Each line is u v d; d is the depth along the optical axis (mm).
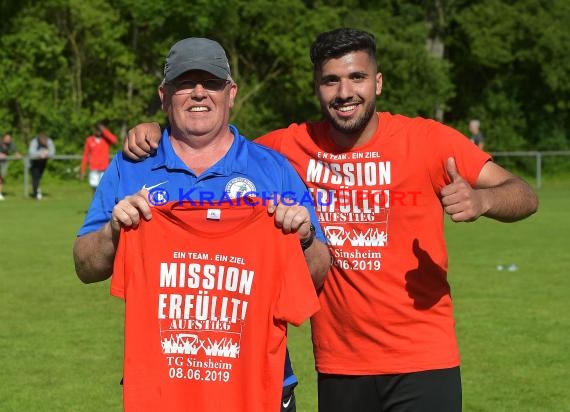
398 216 5238
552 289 12820
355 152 5301
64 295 12586
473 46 44719
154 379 4367
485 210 4758
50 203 28281
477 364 8977
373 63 5207
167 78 4371
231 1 39812
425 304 5250
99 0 40125
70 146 38938
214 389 4367
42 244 17953
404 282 5230
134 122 41844
